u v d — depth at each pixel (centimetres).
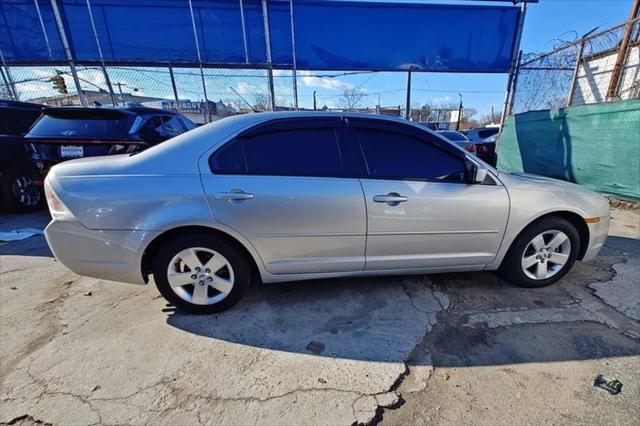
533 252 283
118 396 179
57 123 479
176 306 249
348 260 253
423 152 255
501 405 173
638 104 510
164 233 229
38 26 753
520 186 268
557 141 669
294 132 244
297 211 233
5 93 814
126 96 815
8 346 218
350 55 797
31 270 328
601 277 308
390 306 262
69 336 228
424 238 256
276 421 164
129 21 751
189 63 781
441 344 219
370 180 243
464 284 296
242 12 757
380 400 176
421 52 802
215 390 183
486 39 801
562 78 779
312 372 196
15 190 519
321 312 255
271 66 792
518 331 231
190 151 232
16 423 163
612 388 182
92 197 221
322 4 759
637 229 441
